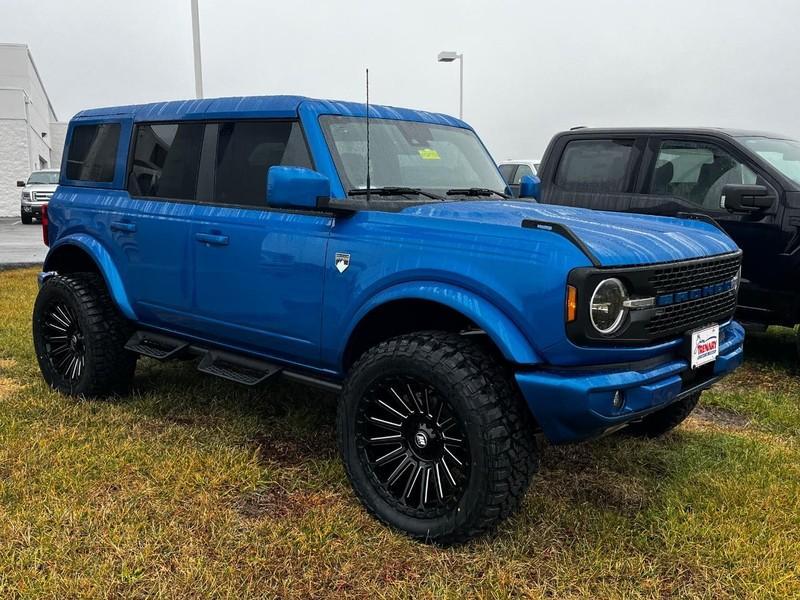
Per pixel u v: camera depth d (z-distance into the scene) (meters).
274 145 3.71
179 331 4.25
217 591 2.60
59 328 4.78
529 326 2.72
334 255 3.29
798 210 5.37
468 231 2.94
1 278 10.37
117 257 4.44
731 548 2.91
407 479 3.09
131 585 2.62
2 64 40.44
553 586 2.69
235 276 3.73
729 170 5.76
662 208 6.02
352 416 3.16
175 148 4.20
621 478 3.58
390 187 3.60
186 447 3.83
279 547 2.89
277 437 4.06
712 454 3.91
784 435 4.31
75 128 4.97
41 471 3.47
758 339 6.79
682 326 3.02
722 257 3.25
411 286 3.01
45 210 5.06
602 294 2.65
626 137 6.34
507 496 2.80
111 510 3.12
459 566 2.81
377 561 2.82
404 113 4.09
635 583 2.71
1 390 4.84
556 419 2.74
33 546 2.83
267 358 3.81
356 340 3.32
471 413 2.78
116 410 4.43
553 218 3.18
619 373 2.74
